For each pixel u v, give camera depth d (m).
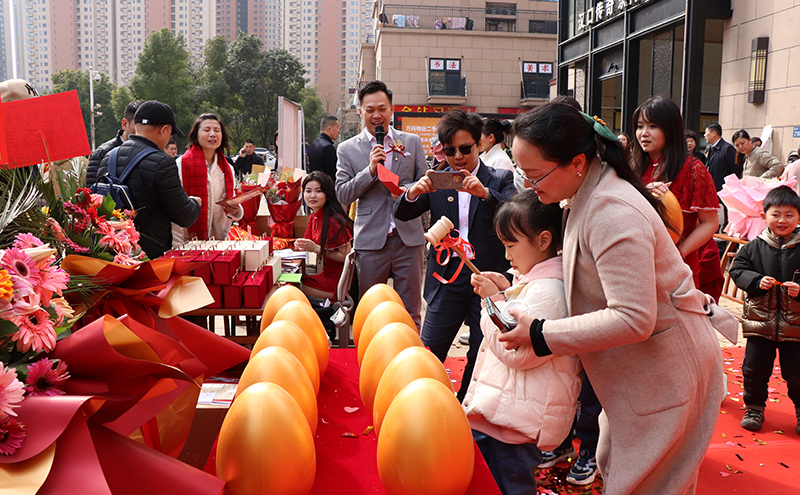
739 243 5.32
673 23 8.77
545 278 1.60
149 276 1.44
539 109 1.41
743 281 2.88
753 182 5.21
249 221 4.95
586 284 1.47
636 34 9.67
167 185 2.97
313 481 1.12
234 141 36.62
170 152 7.68
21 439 0.86
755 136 8.09
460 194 2.66
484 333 1.64
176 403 1.40
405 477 1.06
